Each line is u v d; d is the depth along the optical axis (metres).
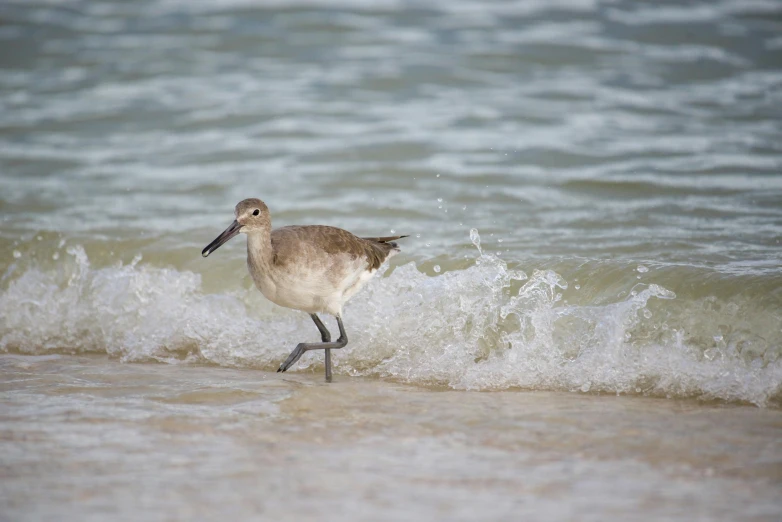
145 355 12.91
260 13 30.47
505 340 11.90
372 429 9.56
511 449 8.95
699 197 17.16
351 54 27.25
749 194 17.23
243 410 10.22
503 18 29.36
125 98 24.62
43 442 9.16
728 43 26.69
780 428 9.50
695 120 21.98
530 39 27.61
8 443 9.14
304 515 7.44
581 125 21.94
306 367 12.35
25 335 13.66
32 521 7.38
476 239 12.80
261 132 22.20
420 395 10.87
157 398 10.70
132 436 9.34
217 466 8.50
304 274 11.02
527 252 14.32
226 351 12.73
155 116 23.39
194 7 31.30
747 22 27.98
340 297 11.52
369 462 8.60
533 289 12.34
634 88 24.27
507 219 16.39
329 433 9.45
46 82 25.77
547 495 7.85
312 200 17.86
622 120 22.17
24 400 10.62
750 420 9.78
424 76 25.59
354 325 12.67
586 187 18.00
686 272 12.34
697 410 10.20
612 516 7.44
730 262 13.34
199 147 21.50
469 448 8.98
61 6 31.70
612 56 26.34
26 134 22.41
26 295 14.22
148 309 13.52
